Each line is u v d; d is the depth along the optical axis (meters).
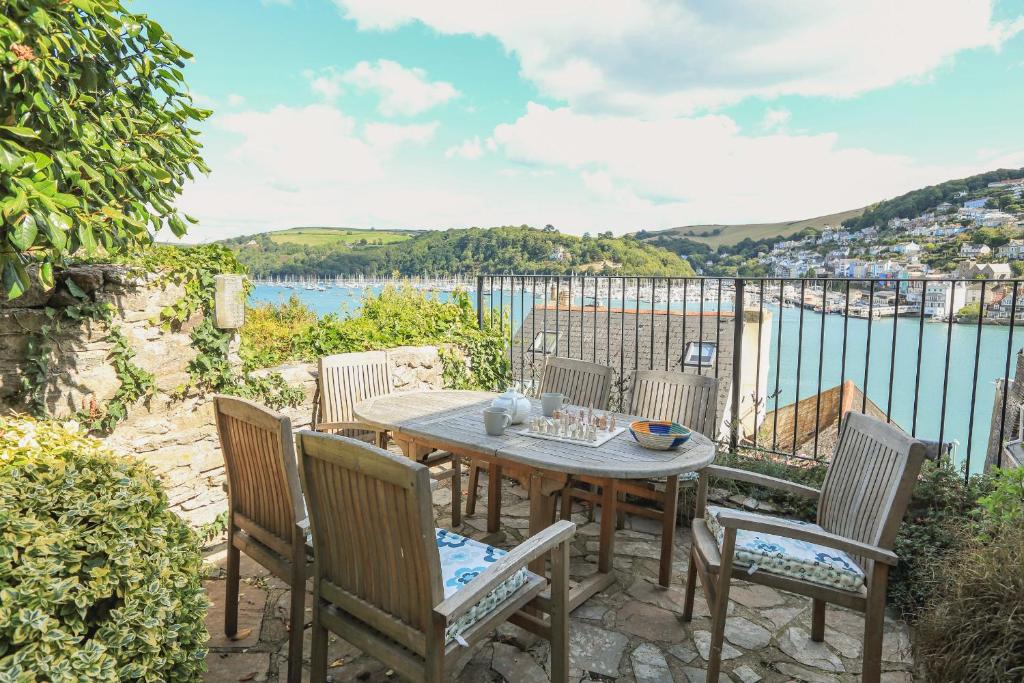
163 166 2.82
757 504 3.67
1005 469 2.71
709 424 3.36
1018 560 1.99
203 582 3.06
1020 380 5.33
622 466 2.41
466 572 1.96
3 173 1.81
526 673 2.29
